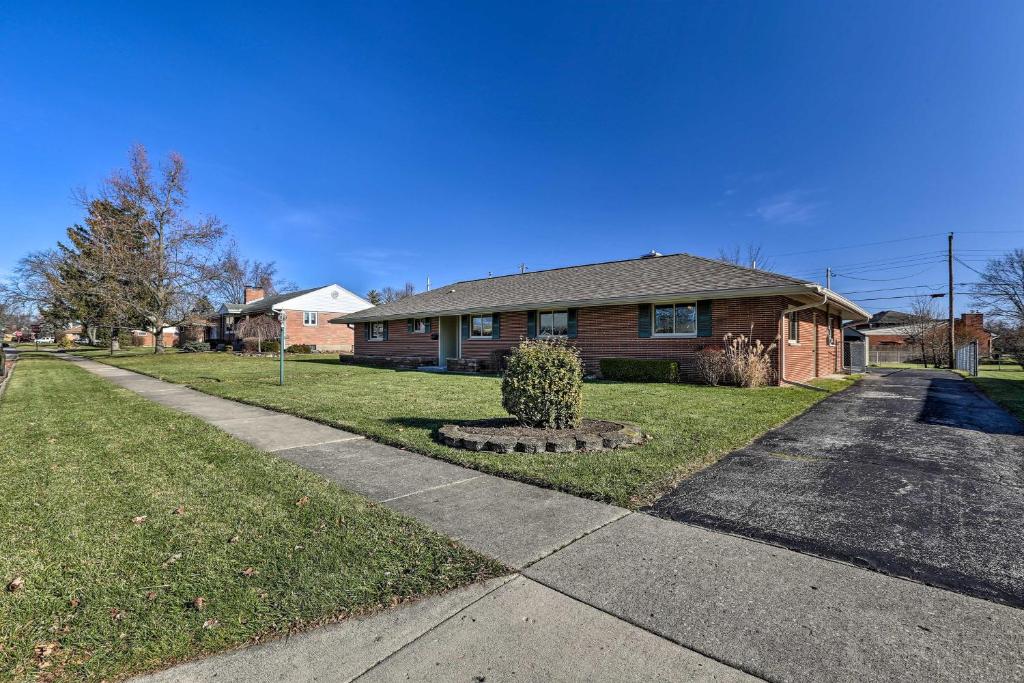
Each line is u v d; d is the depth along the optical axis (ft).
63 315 121.80
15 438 20.35
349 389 37.22
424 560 9.32
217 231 95.76
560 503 12.53
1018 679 5.94
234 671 6.24
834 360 59.67
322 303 120.06
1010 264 109.60
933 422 23.57
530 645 6.75
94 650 6.61
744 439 19.39
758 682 5.93
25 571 8.78
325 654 6.59
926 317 116.98
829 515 11.60
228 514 11.70
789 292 36.35
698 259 50.67
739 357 37.52
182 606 7.70
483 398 31.78
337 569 8.95
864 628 7.07
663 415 24.58
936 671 6.10
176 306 100.53
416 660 6.46
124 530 10.74
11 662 6.31
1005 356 109.40
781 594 8.06
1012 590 8.14
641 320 45.57
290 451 18.15
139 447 18.72
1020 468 15.56
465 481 14.40
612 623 7.27
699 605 7.73
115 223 88.89
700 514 11.71
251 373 53.78
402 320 72.49
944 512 11.78
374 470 15.58
